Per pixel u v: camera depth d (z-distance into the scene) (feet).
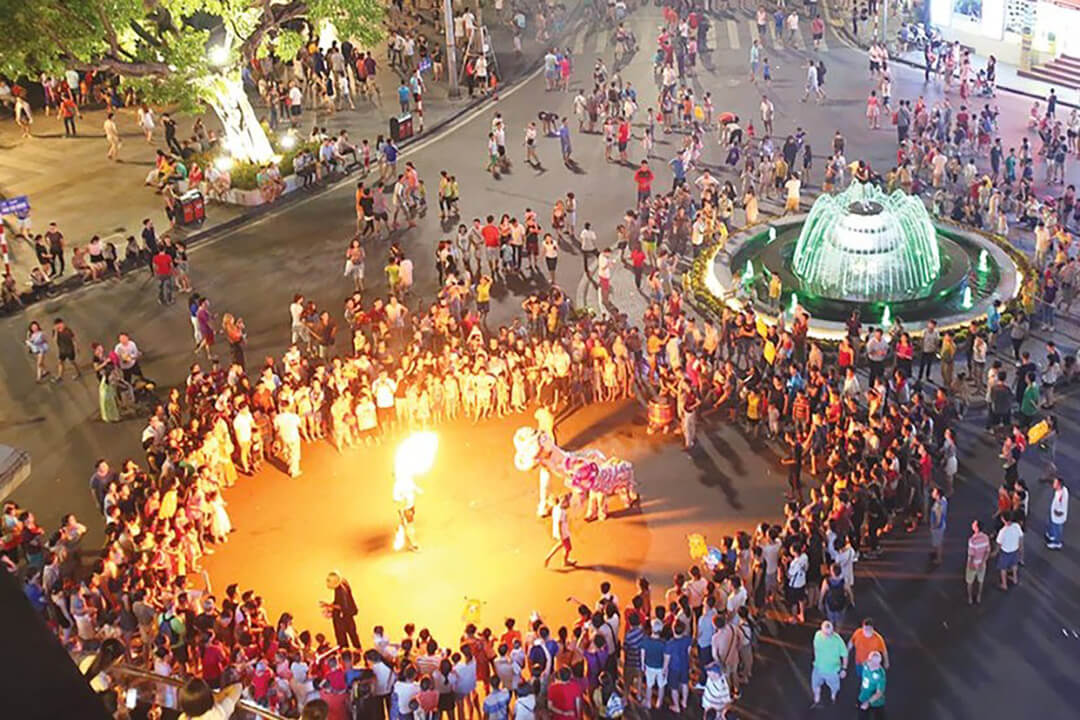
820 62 181.78
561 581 92.32
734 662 78.48
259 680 74.79
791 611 87.15
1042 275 123.85
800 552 85.35
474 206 157.69
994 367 106.01
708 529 96.94
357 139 179.73
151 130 180.45
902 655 83.30
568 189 161.38
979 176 154.61
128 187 166.81
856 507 90.17
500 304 133.80
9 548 90.48
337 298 137.69
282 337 129.80
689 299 131.85
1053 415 106.32
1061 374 112.88
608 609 79.41
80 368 125.08
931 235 127.95
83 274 141.49
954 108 180.65
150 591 84.99
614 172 165.58
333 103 188.44
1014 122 175.22
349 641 85.66
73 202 162.81
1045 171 159.43
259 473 106.93
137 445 112.16
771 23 213.05
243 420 104.94
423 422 111.04
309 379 114.42
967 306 124.57
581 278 138.82
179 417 107.24
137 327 132.77
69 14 133.08
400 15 218.59
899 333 112.57
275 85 185.98
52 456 111.14
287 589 93.61
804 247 131.23
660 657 77.00
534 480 104.42
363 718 74.54
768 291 129.18
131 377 117.70
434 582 93.09
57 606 84.58
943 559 92.17
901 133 162.30
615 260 141.49
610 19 217.97
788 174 156.46
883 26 200.95
